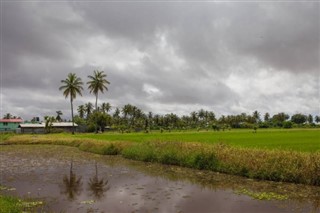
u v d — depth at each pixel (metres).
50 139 79.19
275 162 25.95
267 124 183.00
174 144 39.75
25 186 25.34
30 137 90.25
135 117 190.00
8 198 18.78
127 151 45.50
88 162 40.88
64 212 17.47
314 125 183.00
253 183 24.64
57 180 28.06
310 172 23.53
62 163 40.16
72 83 117.88
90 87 124.75
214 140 54.44
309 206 18.14
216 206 18.48
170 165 35.91
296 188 22.48
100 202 19.81
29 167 36.72
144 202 19.66
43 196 21.67
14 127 166.25
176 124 188.75
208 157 32.25
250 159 28.16
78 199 20.69
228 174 28.94
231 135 75.81
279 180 25.11
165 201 19.84
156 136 75.69
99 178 28.84
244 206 18.39
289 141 49.62
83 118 181.12
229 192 22.03
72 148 64.06
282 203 18.86
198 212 17.38
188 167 33.84
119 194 22.06
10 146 72.12
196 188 23.64
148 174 30.47
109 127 157.62
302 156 25.31
